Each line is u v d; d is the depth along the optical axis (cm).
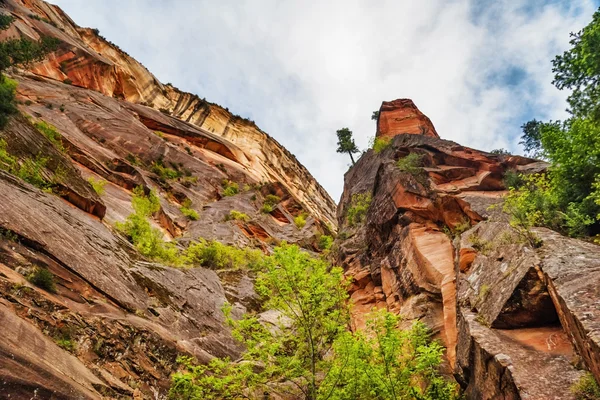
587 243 830
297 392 877
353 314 1652
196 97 8712
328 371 812
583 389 540
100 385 728
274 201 5488
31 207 1054
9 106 1560
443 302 1225
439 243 1484
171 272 1539
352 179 3522
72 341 780
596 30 923
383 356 764
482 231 1253
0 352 551
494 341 747
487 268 1022
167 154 4878
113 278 1133
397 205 1783
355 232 2384
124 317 988
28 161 1461
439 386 812
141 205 2778
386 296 1639
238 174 5944
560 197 1048
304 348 862
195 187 4519
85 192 1697
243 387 847
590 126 984
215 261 2519
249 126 9144
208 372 1081
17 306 719
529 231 962
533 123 2866
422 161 1978
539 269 779
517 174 1661
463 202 1540
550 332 719
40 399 553
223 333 1418
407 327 1282
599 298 599
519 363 652
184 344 1122
